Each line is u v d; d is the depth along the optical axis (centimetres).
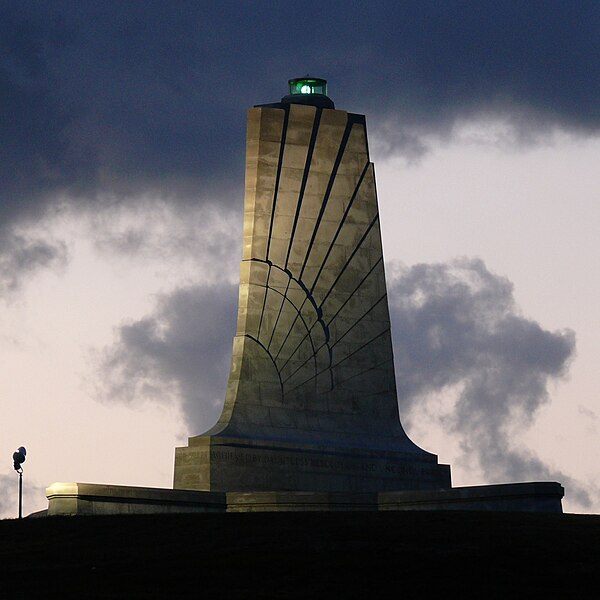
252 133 14975
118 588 8281
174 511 12912
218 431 13875
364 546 9294
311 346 14725
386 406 15012
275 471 14000
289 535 9738
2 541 10050
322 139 15200
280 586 8306
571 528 9931
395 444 14938
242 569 8719
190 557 9081
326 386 14700
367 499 13538
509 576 8506
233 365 14362
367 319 15062
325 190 15112
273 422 14275
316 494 13325
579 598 8025
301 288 14788
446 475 15150
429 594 8119
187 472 13738
